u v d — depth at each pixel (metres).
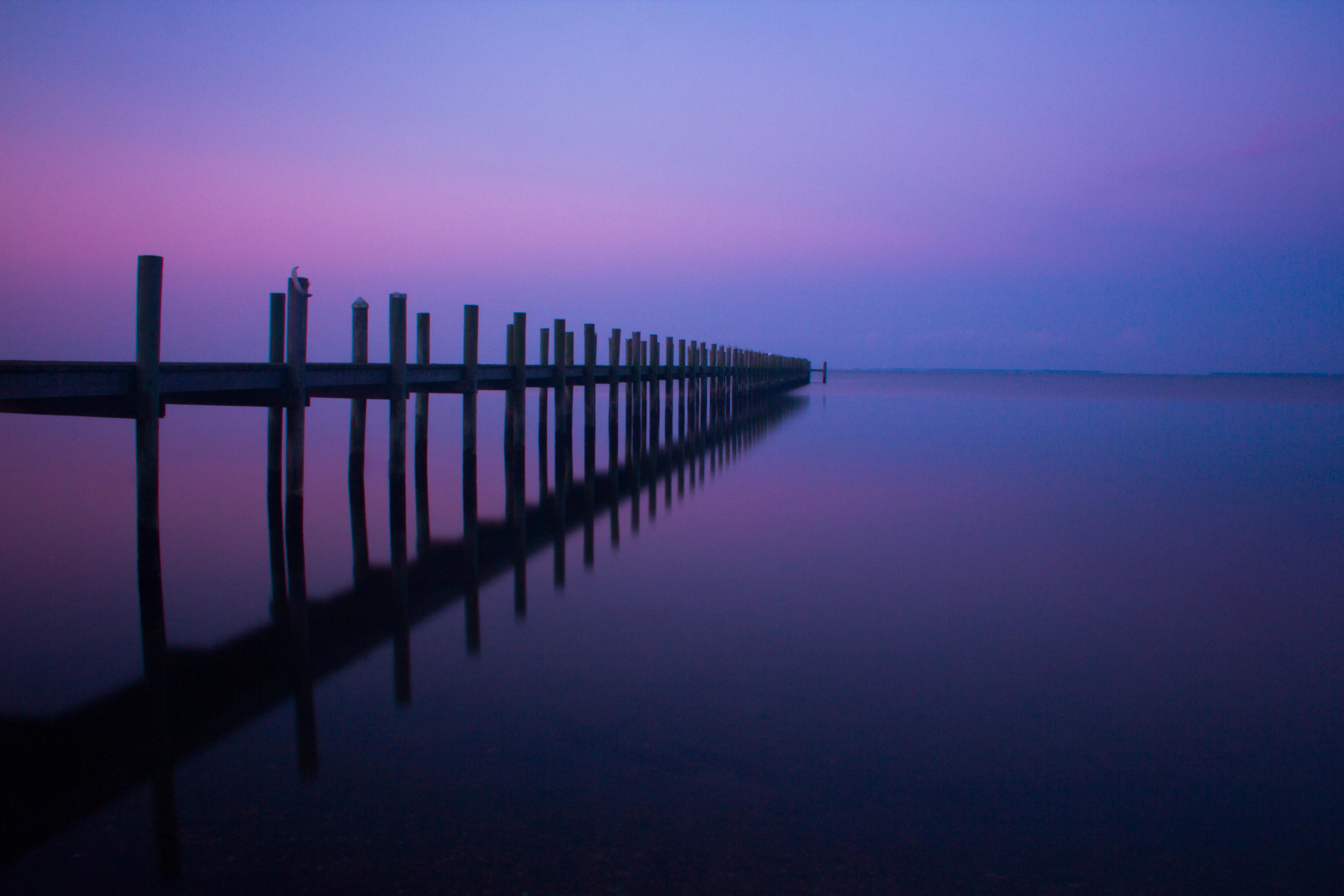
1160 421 23.45
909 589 6.17
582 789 3.27
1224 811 3.20
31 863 2.79
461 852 2.87
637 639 5.02
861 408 29.16
